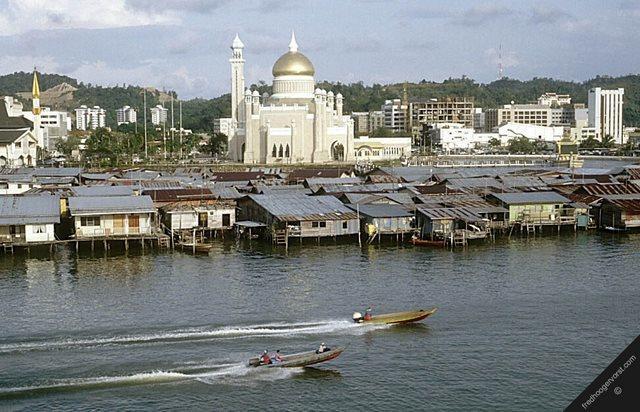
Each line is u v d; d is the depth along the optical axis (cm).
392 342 7438
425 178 18775
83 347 7238
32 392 6191
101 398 6116
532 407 5997
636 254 11894
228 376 6562
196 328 7862
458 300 9019
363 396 6200
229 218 13788
